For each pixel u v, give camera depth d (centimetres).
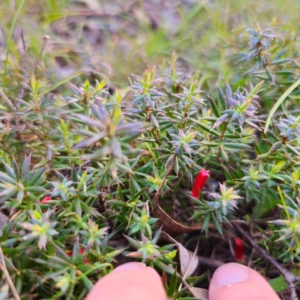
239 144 9
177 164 8
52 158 8
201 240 10
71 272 7
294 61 11
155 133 9
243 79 11
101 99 9
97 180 8
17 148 9
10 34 11
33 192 7
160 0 17
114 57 14
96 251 7
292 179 8
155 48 14
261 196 9
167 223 9
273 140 10
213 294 8
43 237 6
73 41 15
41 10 15
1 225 8
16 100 10
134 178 8
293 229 7
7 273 6
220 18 15
